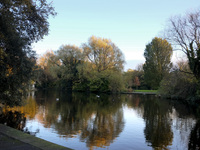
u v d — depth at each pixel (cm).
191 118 1466
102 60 4512
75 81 5294
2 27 828
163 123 1284
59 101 2458
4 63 842
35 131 995
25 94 1202
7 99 1091
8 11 912
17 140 548
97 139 904
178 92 2727
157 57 5203
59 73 5097
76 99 2827
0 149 475
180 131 1079
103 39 4603
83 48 4559
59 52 4909
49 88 6544
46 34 1142
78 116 1455
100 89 4688
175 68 2678
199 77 2289
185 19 2394
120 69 4497
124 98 3203
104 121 1309
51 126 1111
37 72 1095
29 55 989
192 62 2295
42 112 1561
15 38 855
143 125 1216
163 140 917
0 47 825
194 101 2464
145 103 2459
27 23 1063
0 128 673
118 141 886
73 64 5144
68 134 968
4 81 899
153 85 5247
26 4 970
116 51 4516
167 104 2355
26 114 1433
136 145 839
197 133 1039
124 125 1205
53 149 479
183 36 2406
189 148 813
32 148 485
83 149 770
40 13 1097
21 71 923
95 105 2164
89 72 4591
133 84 6353
